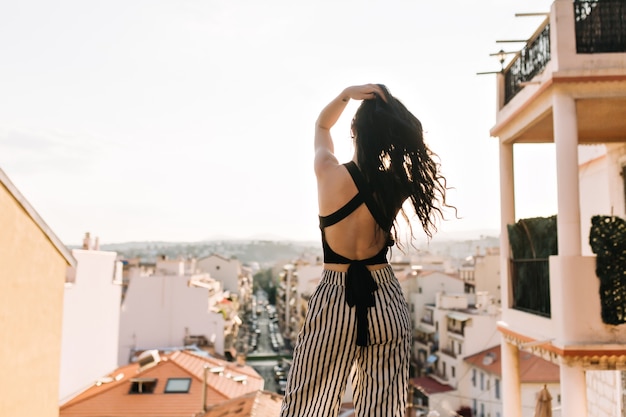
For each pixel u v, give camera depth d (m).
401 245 1.83
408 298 58.75
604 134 8.98
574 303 6.60
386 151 1.75
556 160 6.83
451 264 93.12
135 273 54.81
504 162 9.12
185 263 85.44
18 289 8.63
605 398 10.45
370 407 1.69
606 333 6.52
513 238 8.61
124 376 24.94
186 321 47.47
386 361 1.73
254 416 15.38
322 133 1.91
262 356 85.94
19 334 8.70
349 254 1.73
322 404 1.68
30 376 9.12
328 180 1.75
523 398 31.56
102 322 25.41
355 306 1.68
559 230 6.79
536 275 7.71
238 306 99.75
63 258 10.61
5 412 8.19
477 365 40.44
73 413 20.91
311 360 1.69
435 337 50.09
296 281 96.88
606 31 6.84
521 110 7.96
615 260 6.52
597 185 11.04
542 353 7.30
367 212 1.72
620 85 6.77
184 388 23.59
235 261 106.06
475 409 40.94
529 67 7.98
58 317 10.44
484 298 46.94
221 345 48.22
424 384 45.88
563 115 6.79
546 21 7.29
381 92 1.85
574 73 6.74
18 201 8.48
